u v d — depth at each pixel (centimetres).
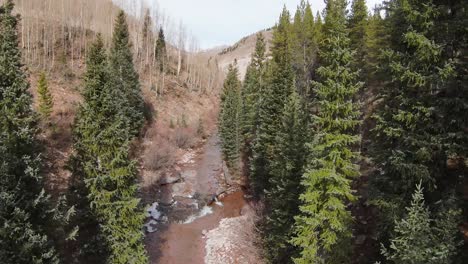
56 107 4153
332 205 1505
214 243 2831
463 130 1328
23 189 1229
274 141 2923
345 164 1497
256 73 5097
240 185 4191
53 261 1293
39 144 1392
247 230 2873
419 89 1424
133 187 1795
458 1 1352
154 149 4528
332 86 1423
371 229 1917
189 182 4288
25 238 1184
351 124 1453
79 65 5875
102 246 1722
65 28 6825
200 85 8825
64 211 1427
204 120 7381
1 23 1291
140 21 8975
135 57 7544
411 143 1362
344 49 1398
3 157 1158
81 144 1731
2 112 1209
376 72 1736
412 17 1377
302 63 4172
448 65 1256
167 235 2994
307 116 2231
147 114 5728
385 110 1529
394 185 1472
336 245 1581
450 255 1024
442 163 1388
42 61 5341
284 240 2020
